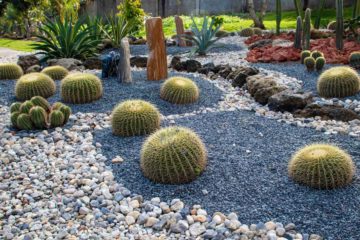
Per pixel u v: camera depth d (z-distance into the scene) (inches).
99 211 132.3
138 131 191.3
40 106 208.7
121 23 464.8
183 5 852.0
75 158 172.1
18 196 143.9
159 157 143.2
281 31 516.7
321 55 315.0
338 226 117.6
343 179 136.1
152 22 278.5
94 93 244.5
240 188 140.6
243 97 256.1
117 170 158.7
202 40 399.5
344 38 402.9
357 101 225.8
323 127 195.8
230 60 370.3
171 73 317.1
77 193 142.1
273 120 212.1
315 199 131.3
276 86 240.8
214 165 157.2
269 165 156.9
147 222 125.0
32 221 129.0
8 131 203.9
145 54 428.1
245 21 695.1
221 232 117.6
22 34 861.8
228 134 191.5
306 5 729.0
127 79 277.7
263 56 356.8
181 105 239.1
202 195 137.6
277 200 132.1
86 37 397.1
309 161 138.4
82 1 802.8
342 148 170.6
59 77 307.3
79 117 222.1
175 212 129.9
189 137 147.2
